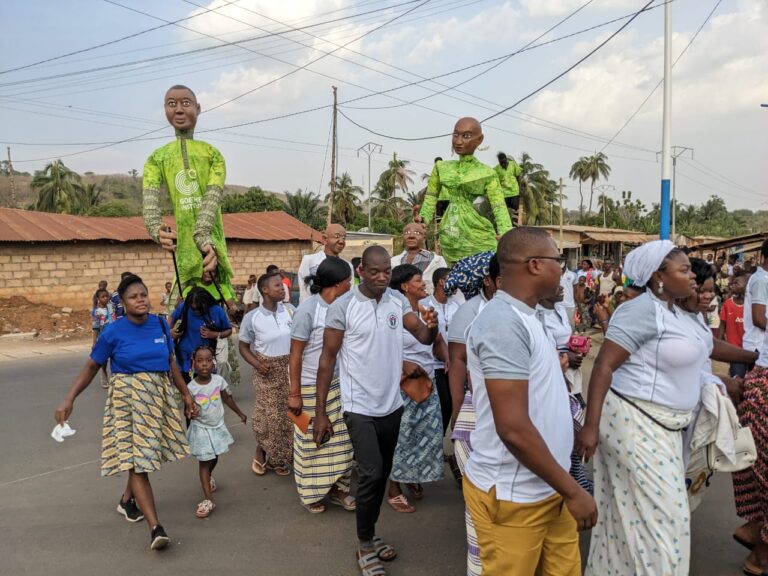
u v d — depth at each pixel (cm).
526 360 215
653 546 282
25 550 386
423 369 432
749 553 373
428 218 538
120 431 384
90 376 390
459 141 489
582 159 6706
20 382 926
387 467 367
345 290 444
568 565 245
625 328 281
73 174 4834
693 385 289
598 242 3678
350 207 5022
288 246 2205
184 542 397
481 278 346
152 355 394
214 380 454
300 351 427
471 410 309
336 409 435
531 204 4750
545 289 229
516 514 230
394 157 5378
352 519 432
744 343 516
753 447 314
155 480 511
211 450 440
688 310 303
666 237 1232
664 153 1230
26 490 486
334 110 2888
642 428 285
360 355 354
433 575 355
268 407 504
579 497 210
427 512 444
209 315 510
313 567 365
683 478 288
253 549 387
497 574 237
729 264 2023
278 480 511
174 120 504
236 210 4441
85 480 508
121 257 1770
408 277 448
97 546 392
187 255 515
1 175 9025
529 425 209
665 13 1212
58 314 1628
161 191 530
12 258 1603
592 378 284
